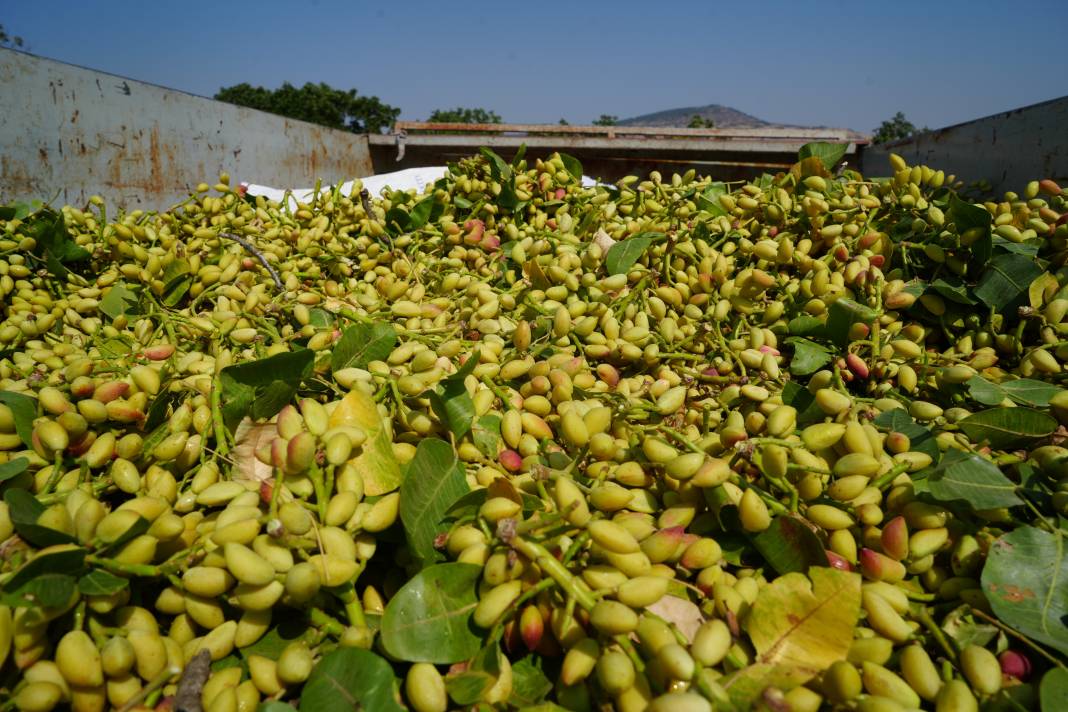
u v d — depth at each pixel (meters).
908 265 2.79
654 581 1.31
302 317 2.55
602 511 1.62
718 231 3.13
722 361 2.33
